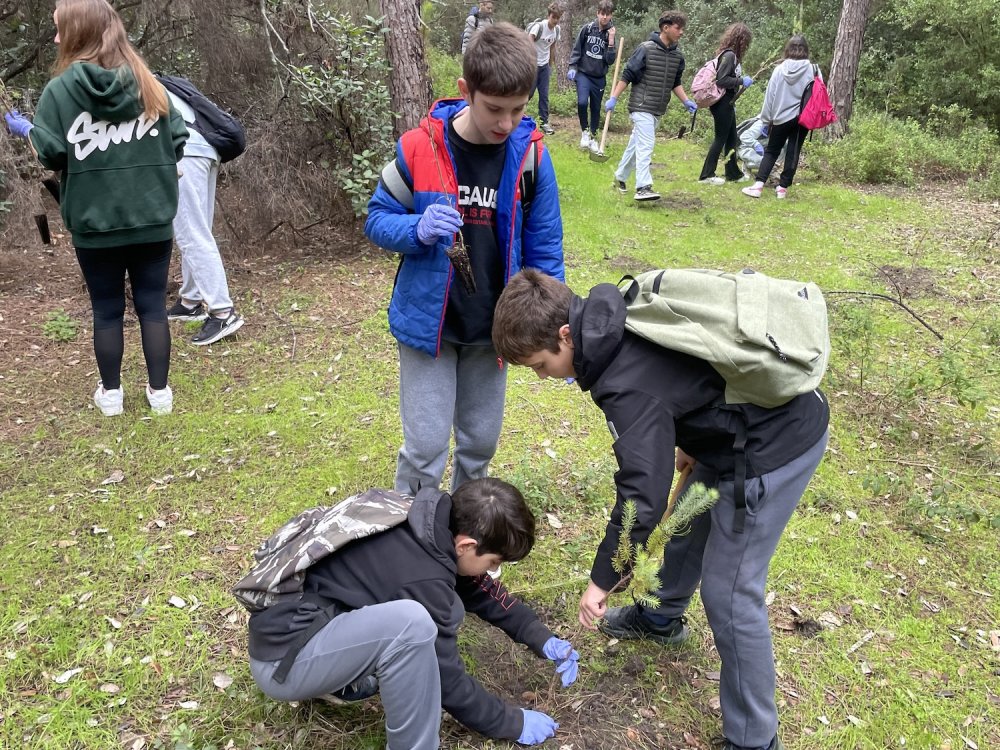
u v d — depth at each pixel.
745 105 12.38
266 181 6.24
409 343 2.49
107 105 3.33
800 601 2.93
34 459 3.59
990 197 8.60
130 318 5.01
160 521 3.20
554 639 2.39
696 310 1.91
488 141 2.29
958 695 2.55
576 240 6.78
